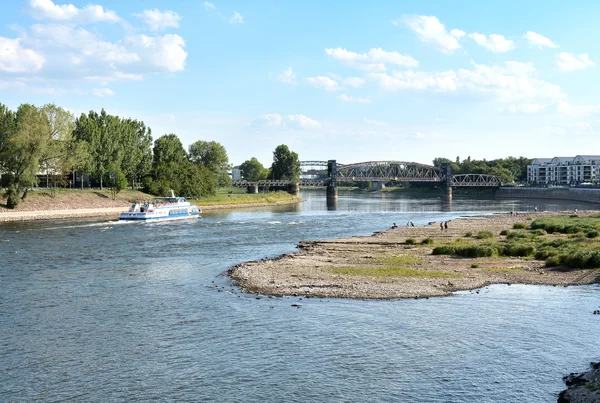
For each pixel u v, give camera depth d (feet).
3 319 139.64
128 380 102.53
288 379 102.32
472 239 292.81
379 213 553.23
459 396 94.68
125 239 308.60
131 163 604.08
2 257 238.68
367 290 166.50
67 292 169.58
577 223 346.33
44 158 467.52
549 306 147.84
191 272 202.90
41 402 94.22
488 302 152.35
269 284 175.42
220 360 111.45
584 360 108.99
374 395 95.50
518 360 109.50
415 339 122.11
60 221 424.87
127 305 152.76
